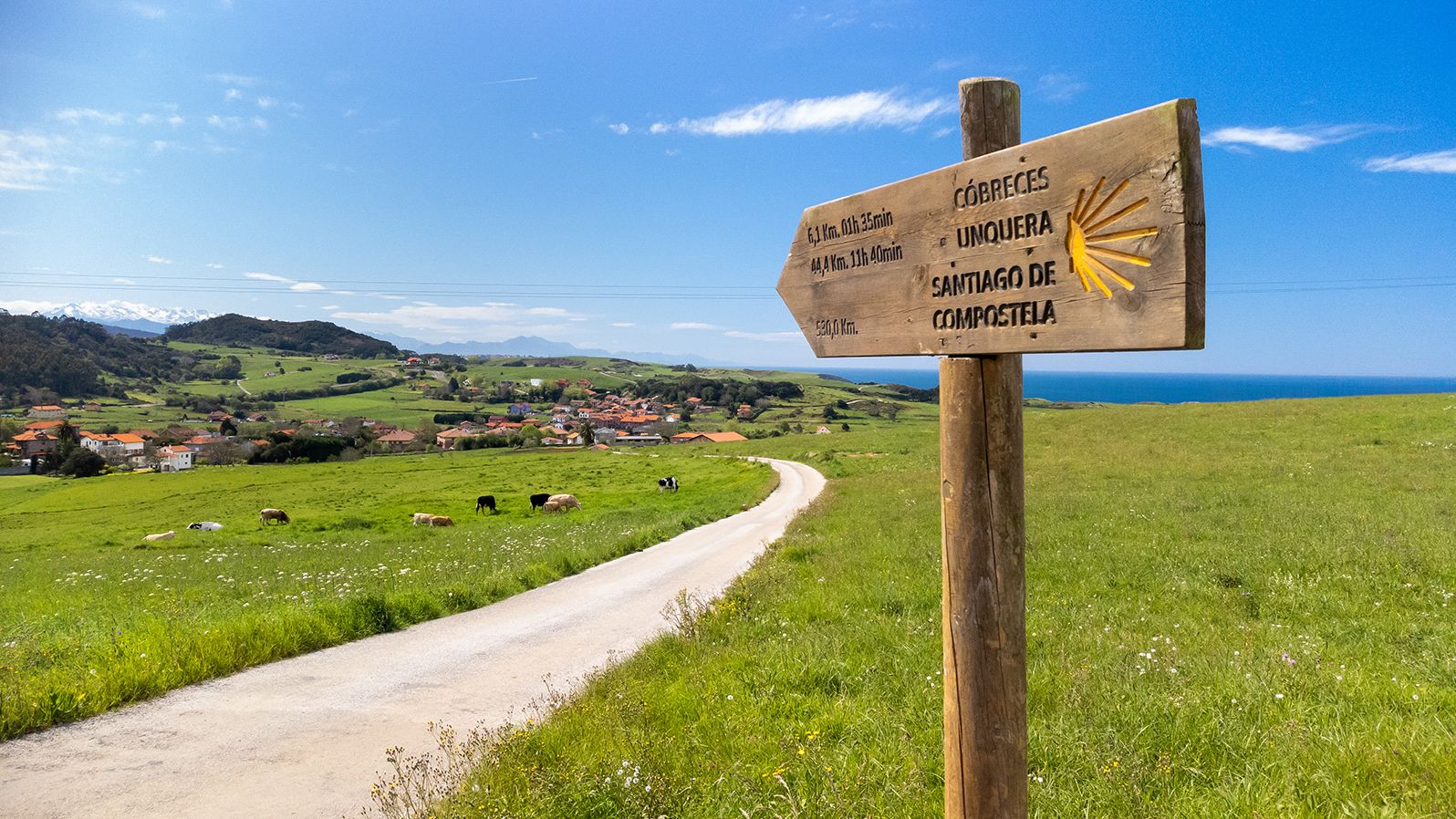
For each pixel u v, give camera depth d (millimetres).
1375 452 24141
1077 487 22578
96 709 7172
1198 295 1927
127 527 44125
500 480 60688
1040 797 4012
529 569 15594
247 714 7199
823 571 12734
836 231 3299
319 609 10695
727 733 5453
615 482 54375
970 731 2631
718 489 43094
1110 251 2117
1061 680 5973
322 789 5551
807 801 4176
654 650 8375
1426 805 3586
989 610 2580
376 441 136125
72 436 129625
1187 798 3949
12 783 5629
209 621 9992
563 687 8047
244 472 81438
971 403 2609
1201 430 35406
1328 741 4461
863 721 5414
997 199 2467
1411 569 9812
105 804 5297
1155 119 1973
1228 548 12086
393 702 7609
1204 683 5797
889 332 2994
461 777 5199
